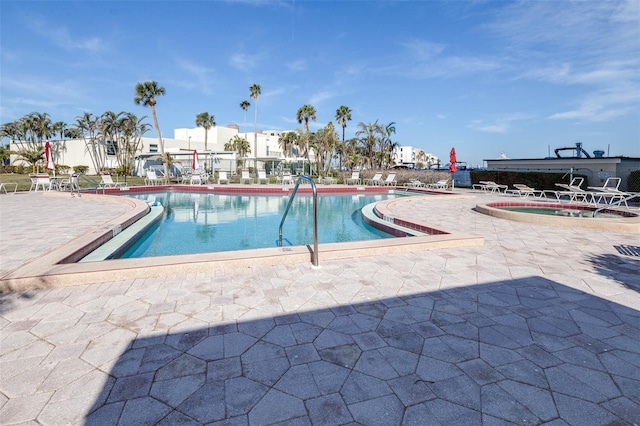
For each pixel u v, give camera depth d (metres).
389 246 4.34
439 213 8.46
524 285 3.24
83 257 4.23
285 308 2.69
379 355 2.04
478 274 3.56
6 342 2.15
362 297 2.92
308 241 6.51
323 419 1.52
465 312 2.63
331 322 2.46
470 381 1.79
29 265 3.38
